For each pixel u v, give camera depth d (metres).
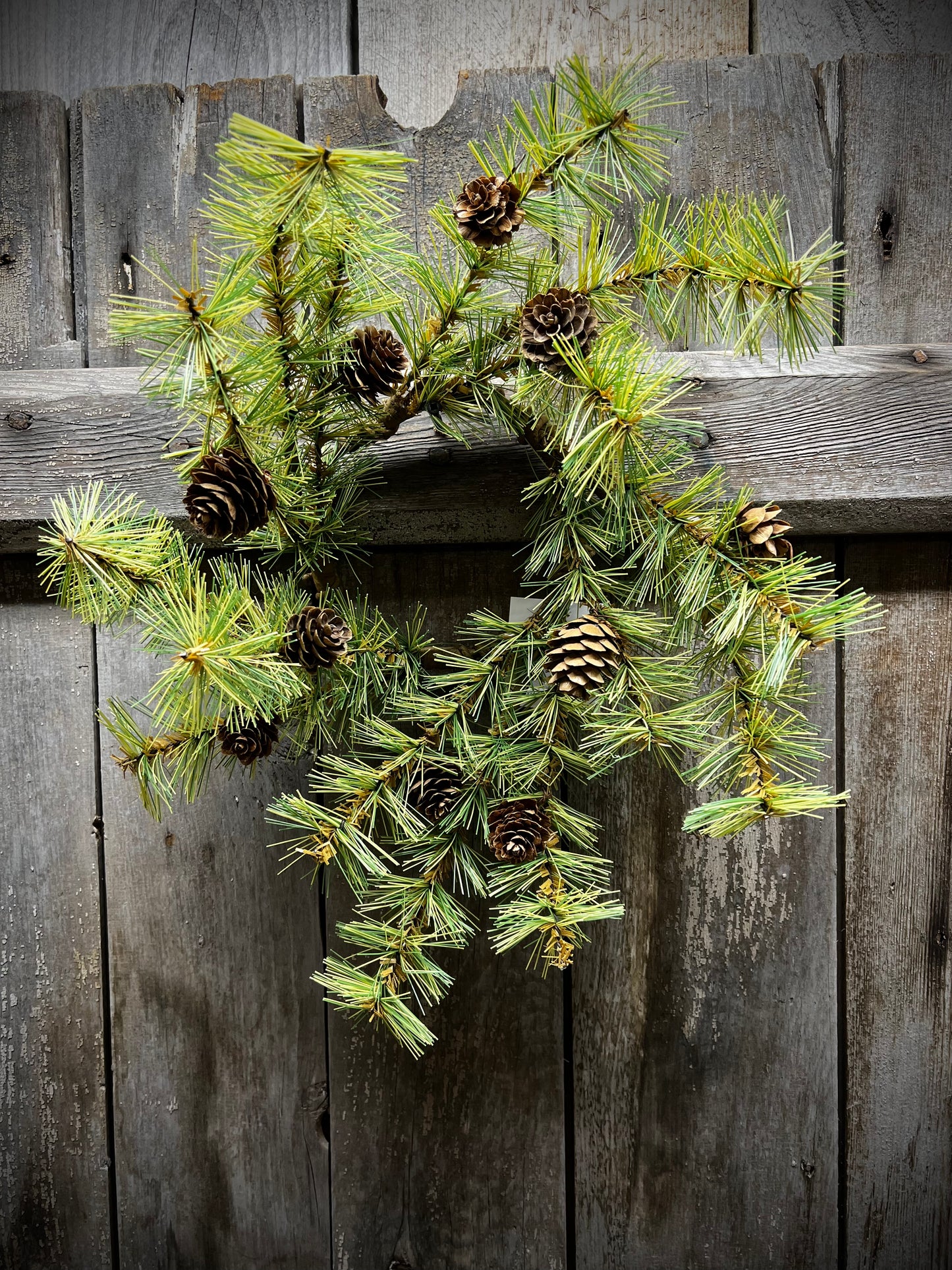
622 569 0.77
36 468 0.84
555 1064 0.87
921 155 0.83
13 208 0.85
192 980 0.87
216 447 0.71
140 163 0.85
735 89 0.84
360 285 0.71
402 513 0.83
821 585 0.76
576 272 0.83
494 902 0.86
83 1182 0.88
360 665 0.77
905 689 0.85
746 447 0.82
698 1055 0.86
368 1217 0.87
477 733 0.82
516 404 0.75
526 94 0.84
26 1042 0.88
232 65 0.89
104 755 0.87
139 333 0.67
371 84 0.84
